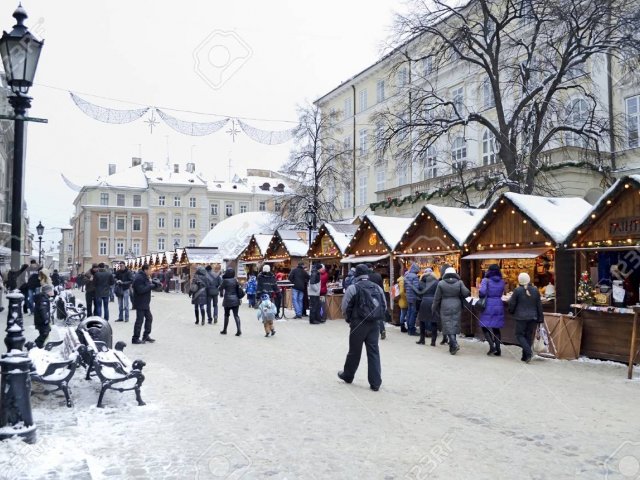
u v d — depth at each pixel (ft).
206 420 21.22
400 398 25.35
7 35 20.34
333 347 41.19
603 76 82.64
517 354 39.09
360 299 27.48
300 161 128.26
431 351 40.29
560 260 40.14
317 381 28.81
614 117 74.33
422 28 75.05
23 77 20.56
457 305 39.11
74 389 25.81
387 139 81.76
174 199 282.56
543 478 15.97
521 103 70.69
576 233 37.99
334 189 140.46
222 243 161.68
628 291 39.86
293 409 23.07
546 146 85.46
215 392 25.93
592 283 39.42
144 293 42.68
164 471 15.90
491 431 20.40
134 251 276.41
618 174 79.41
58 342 30.58
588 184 78.84
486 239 47.80
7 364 17.44
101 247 273.13
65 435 18.76
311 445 18.49
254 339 45.47
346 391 26.58
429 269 43.80
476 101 106.01
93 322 30.55
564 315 37.01
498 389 27.55
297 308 65.26
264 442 18.72
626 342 35.09
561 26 72.43
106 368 24.07
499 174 71.77
